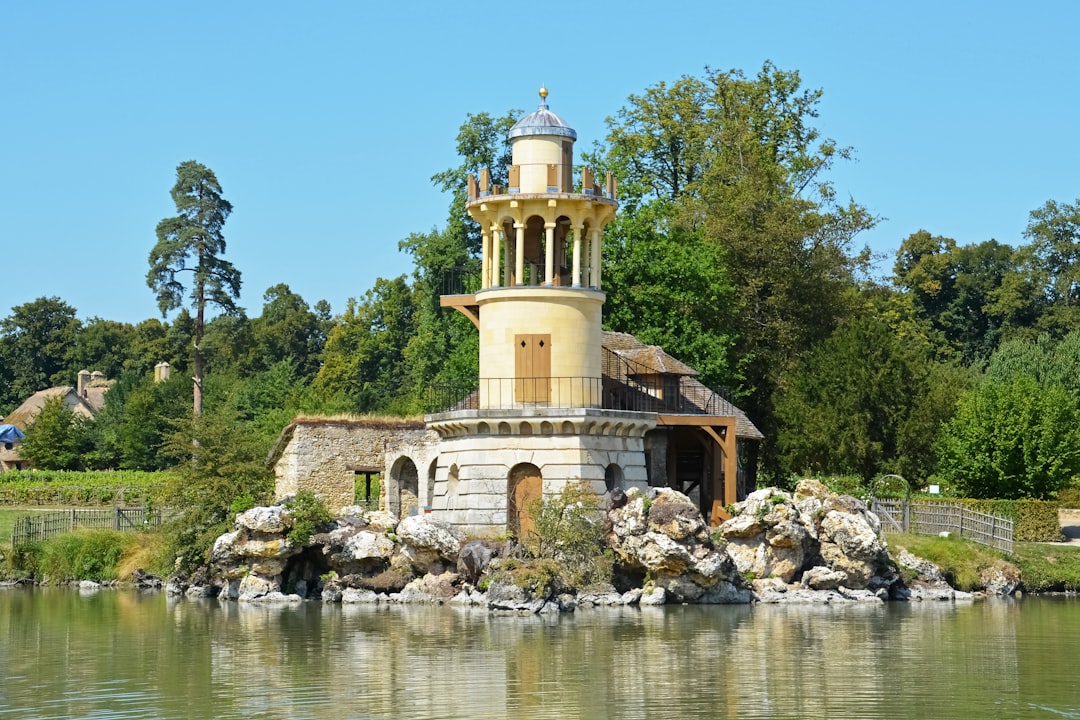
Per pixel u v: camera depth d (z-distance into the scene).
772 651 46.62
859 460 82.81
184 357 164.25
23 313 177.25
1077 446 75.81
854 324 85.81
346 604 60.00
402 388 128.38
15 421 152.88
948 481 79.31
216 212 106.94
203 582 65.31
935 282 134.25
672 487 72.06
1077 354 105.62
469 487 63.59
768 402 94.19
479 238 101.75
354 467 77.50
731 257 93.31
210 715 37.81
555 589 57.69
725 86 101.94
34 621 55.44
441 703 38.88
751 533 61.09
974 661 44.97
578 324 64.81
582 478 62.41
